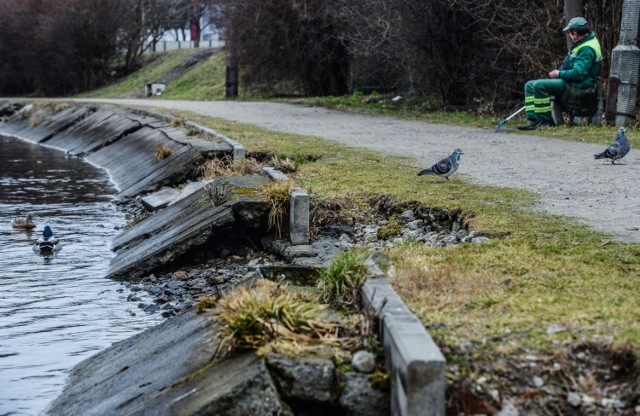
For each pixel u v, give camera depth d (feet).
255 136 67.15
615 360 18.80
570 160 50.21
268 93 148.77
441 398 17.26
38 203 63.26
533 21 84.17
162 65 217.56
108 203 63.00
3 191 69.15
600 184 40.88
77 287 39.22
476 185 41.22
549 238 29.07
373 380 19.12
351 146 59.41
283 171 48.60
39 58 230.48
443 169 40.81
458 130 72.33
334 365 19.35
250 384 18.89
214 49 214.69
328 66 139.13
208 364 21.45
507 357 18.99
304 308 21.79
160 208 54.54
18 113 147.02
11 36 240.73
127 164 78.74
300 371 19.12
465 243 28.89
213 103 124.26
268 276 26.99
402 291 23.04
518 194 38.29
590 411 18.12
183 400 19.99
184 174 59.52
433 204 36.40
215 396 18.99
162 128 82.53
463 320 20.62
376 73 130.41
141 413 20.74
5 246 48.24
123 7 226.99
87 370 28.19
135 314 34.78
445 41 96.48
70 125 118.83
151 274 40.19
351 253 25.11
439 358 17.26
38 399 26.68
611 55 76.07
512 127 73.15
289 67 140.87
